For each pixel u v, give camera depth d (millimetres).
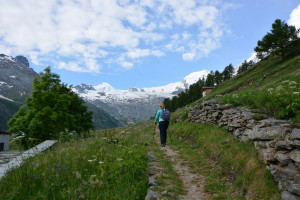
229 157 6637
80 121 29188
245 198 4777
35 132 21859
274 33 54406
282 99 7535
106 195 5129
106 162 7086
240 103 10742
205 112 12453
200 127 11641
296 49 53844
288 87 8648
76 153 8383
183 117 19031
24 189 5473
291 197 3863
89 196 5129
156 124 12812
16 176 5977
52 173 6297
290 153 4336
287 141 4516
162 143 10883
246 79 51719
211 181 5973
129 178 6039
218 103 12242
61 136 11984
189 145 10305
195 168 7199
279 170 4363
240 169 5801
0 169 7332
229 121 8922
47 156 8055
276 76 38688
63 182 5848
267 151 4996
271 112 7707
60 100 24422
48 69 25891
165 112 11062
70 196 5125
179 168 7285
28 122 23312
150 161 7961
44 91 25344
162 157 8609
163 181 5895
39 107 23859
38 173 6367
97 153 8039
